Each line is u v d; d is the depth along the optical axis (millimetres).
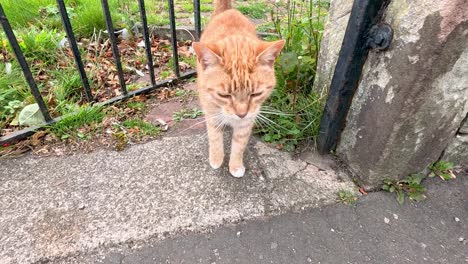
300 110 485
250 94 374
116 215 366
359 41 348
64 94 527
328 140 438
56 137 463
